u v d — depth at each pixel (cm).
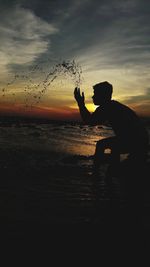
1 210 500
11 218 465
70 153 1252
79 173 821
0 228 422
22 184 680
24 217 471
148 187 486
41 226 436
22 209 510
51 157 1097
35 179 734
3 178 727
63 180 733
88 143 1792
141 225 441
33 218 469
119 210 496
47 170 847
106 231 422
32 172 814
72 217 477
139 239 398
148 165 489
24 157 1050
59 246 371
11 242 377
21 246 367
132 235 409
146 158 488
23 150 1234
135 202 479
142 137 482
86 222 455
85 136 2380
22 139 1728
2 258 333
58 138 2012
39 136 2042
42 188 651
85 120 488
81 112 489
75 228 431
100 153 501
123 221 454
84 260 337
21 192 614
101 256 348
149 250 368
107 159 500
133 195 482
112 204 525
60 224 446
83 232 417
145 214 478
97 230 425
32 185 674
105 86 486
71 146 1555
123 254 355
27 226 434
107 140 500
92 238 397
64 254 350
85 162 1027
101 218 473
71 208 521
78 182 714
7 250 354
